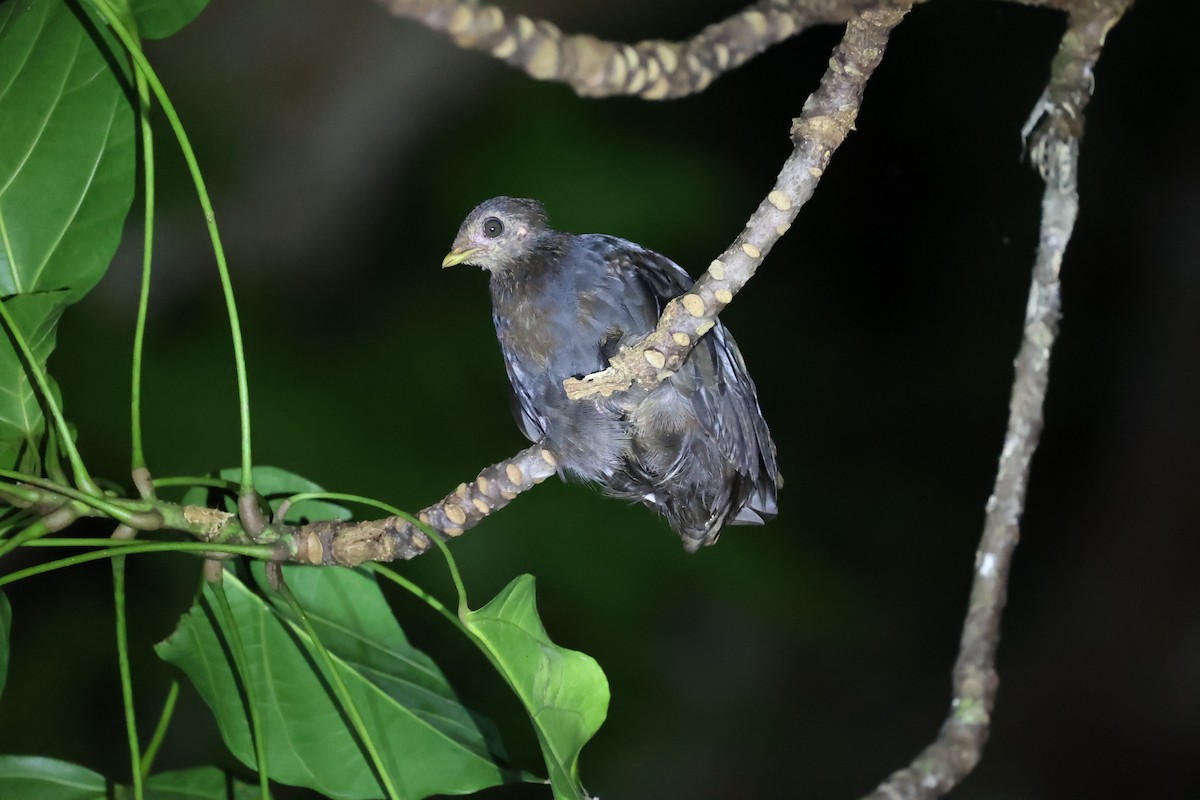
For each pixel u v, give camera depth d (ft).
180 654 18.48
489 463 42.01
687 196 44.62
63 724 36.50
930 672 41.45
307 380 43.19
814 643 41.50
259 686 18.47
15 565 37.63
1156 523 39.91
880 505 43.96
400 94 45.93
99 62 18.30
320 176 45.88
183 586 38.19
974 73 46.26
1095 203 42.39
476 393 43.34
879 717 40.73
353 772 18.35
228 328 43.80
